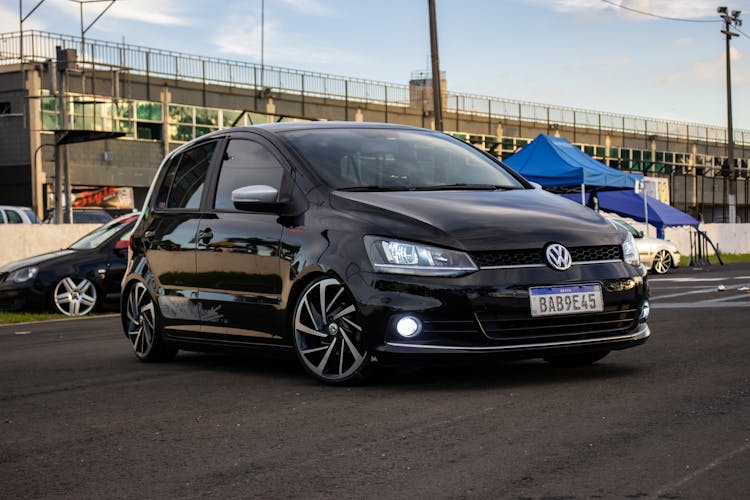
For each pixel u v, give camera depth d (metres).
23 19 38.34
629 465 3.49
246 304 6.02
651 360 6.16
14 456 4.09
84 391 5.79
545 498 3.14
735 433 3.94
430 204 5.48
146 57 43.62
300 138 6.26
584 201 19.39
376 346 5.21
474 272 5.10
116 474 3.71
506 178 6.46
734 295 12.30
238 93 47.28
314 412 4.75
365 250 5.29
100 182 43.03
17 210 22.42
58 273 13.23
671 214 25.44
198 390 5.64
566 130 58.00
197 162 6.86
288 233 5.75
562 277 5.23
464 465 3.59
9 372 6.84
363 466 3.64
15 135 41.53
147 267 7.04
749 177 66.06
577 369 5.86
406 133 6.69
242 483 3.49
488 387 5.26
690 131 63.12
